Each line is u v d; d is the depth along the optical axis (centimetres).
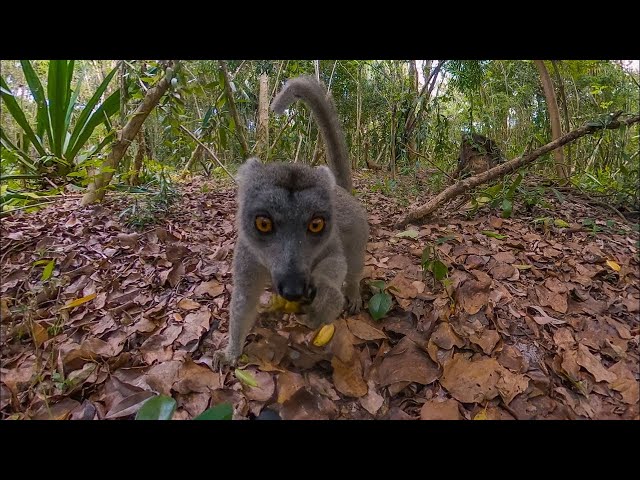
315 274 30
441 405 27
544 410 27
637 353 31
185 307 35
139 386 28
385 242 47
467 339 32
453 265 41
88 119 67
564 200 58
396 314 35
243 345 30
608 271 40
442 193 52
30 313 31
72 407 27
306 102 41
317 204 27
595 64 90
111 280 38
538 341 32
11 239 44
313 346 31
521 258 43
